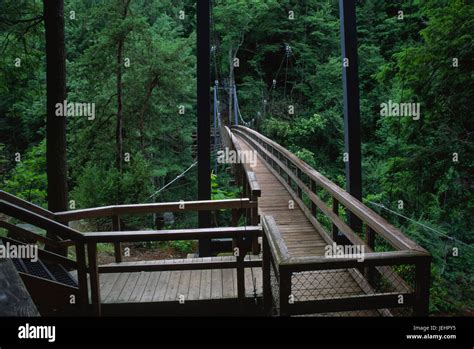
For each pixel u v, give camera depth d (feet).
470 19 15.70
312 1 90.43
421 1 20.36
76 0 49.88
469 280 23.03
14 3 19.90
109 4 30.89
